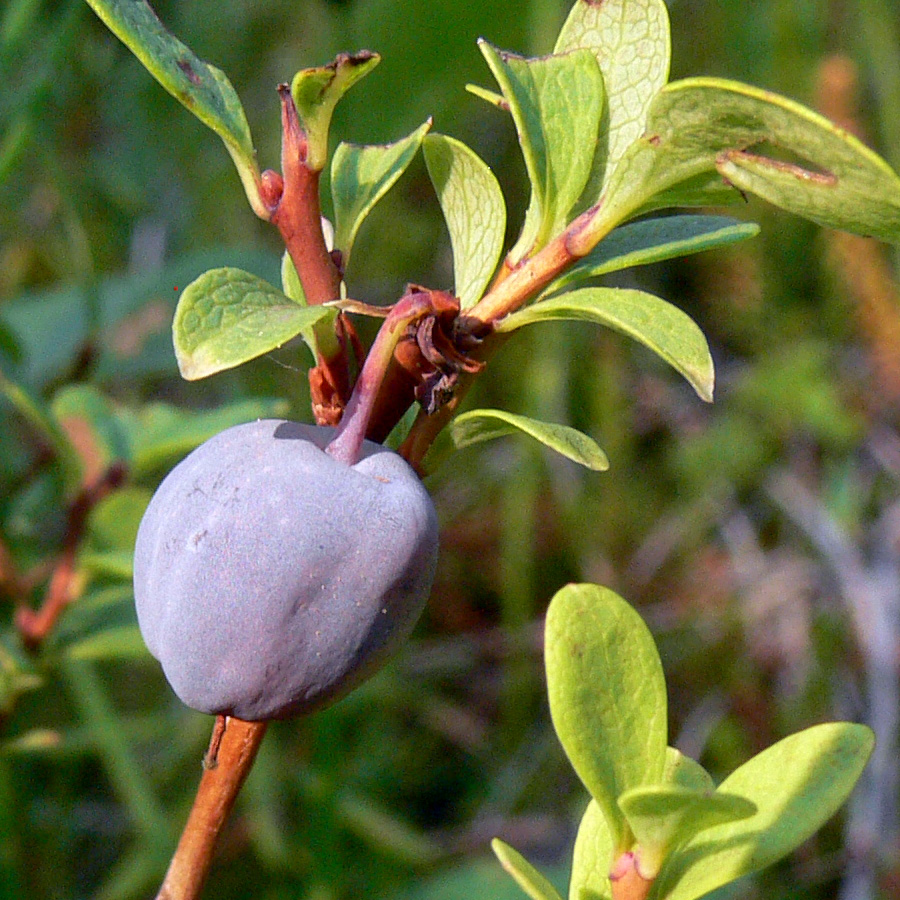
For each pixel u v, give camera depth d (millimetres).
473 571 183
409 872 141
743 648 177
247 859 140
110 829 143
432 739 165
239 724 56
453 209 61
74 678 129
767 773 56
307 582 50
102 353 158
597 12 60
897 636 167
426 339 53
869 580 175
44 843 137
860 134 189
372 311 52
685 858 55
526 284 56
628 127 59
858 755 56
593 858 58
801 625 176
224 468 52
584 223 56
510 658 167
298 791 145
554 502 186
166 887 57
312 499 51
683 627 180
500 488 189
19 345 124
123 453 101
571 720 53
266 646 50
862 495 189
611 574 184
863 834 145
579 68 58
